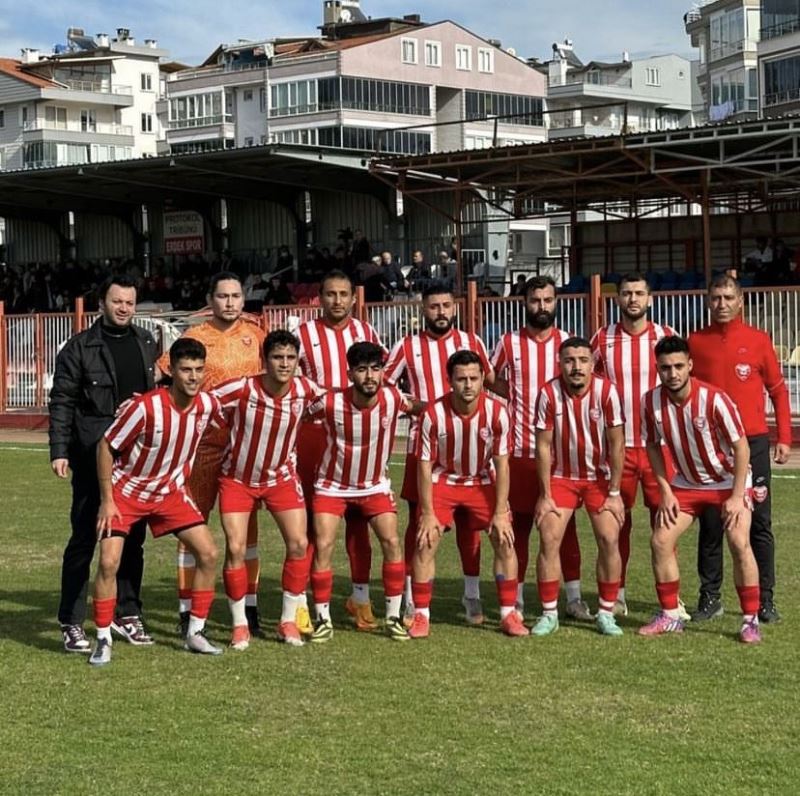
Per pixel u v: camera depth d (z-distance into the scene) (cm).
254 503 724
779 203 2991
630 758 511
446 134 7362
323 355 797
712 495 730
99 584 680
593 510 740
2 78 8781
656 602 817
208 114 8056
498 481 739
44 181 3112
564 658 676
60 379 724
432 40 7262
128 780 494
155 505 695
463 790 477
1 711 588
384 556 746
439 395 807
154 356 759
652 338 794
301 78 7169
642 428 745
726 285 771
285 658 687
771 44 5172
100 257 3719
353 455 728
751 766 500
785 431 779
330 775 496
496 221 3155
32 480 1516
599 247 3206
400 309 1895
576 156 2472
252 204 3447
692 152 2458
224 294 785
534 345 805
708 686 615
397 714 576
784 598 814
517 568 767
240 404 705
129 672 660
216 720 571
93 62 9344
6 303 3662
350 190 3102
